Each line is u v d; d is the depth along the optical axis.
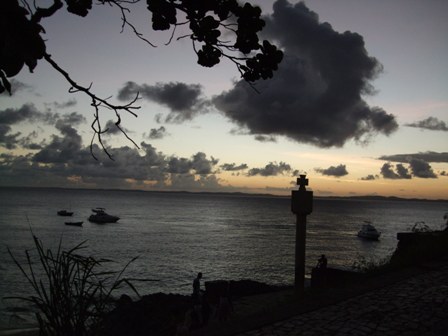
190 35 3.89
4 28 2.39
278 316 7.82
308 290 13.13
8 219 122.12
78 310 3.22
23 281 39.31
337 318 7.67
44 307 3.14
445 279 10.63
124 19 3.60
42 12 2.74
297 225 12.92
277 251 70.69
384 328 6.98
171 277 46.88
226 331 7.13
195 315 14.08
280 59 4.03
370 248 79.69
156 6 3.71
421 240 15.27
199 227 119.19
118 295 35.41
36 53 2.49
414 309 8.02
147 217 157.00
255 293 20.28
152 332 15.13
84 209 191.38
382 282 10.49
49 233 88.69
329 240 92.44
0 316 25.88
